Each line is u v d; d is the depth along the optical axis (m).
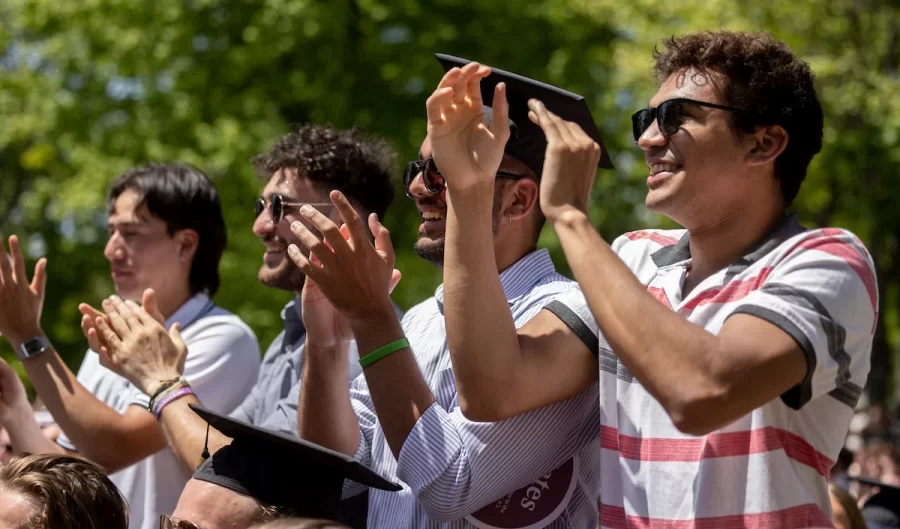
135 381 4.13
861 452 10.05
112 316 4.23
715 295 2.89
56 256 19.16
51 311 18.94
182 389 4.08
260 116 15.41
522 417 3.22
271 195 4.91
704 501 2.78
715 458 2.79
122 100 16.52
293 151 4.92
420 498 3.20
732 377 2.53
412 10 15.81
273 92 15.71
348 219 3.14
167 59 15.73
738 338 2.57
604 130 16.53
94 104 16.52
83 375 5.41
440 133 2.97
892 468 9.71
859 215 15.31
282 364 4.72
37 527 3.21
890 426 12.95
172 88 15.77
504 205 3.67
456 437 3.20
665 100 2.97
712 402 2.52
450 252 3.00
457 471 3.16
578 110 3.58
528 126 3.66
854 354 2.74
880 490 6.08
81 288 19.34
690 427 2.53
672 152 2.94
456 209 3.00
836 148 13.95
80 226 18.31
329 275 3.16
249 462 3.23
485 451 3.18
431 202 3.73
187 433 3.95
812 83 3.02
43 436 4.78
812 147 2.99
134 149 15.65
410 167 3.78
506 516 3.31
